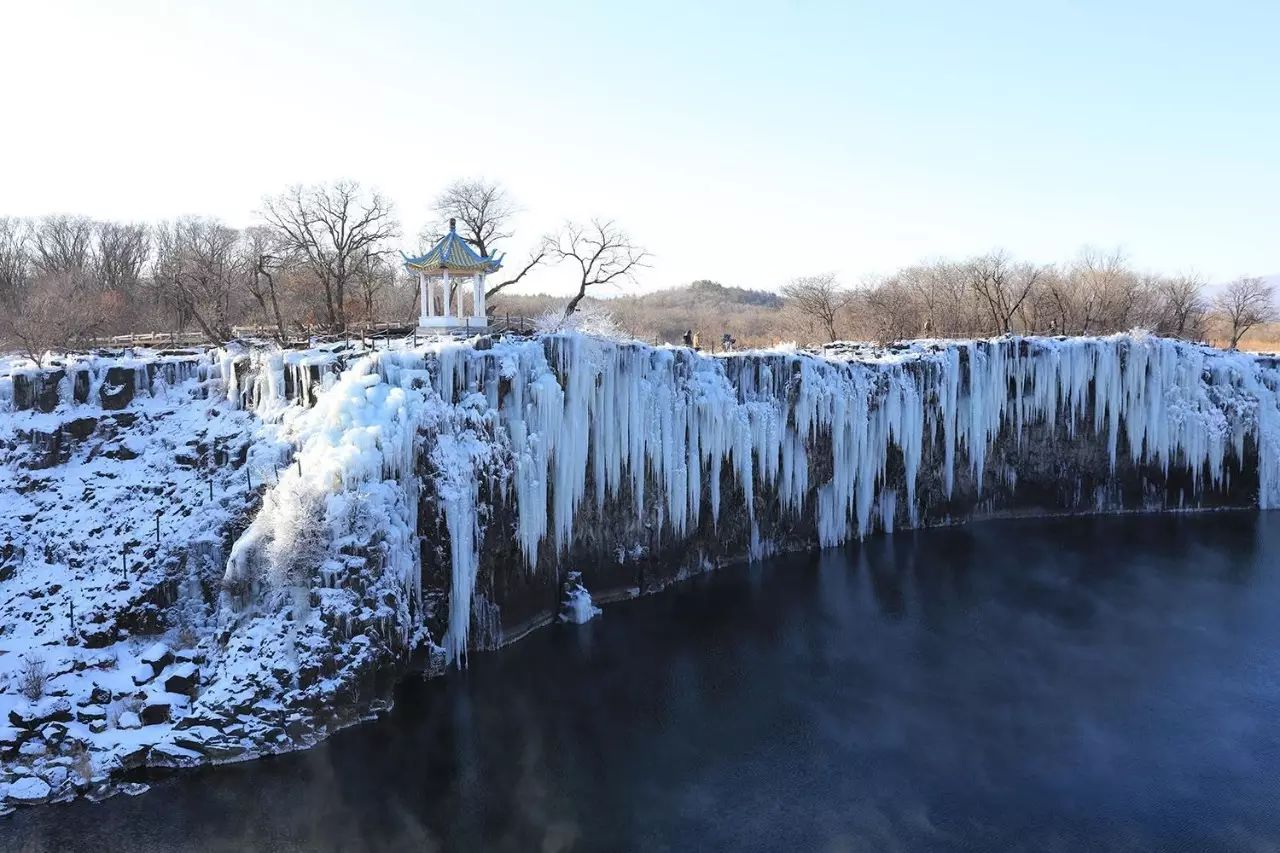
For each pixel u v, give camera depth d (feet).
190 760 70.54
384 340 118.83
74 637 80.23
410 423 84.58
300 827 64.95
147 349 127.24
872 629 103.35
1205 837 64.90
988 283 259.80
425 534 86.48
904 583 118.93
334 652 76.43
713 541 124.16
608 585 110.93
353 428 82.43
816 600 112.57
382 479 81.76
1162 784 71.72
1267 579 119.96
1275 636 100.94
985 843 64.34
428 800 68.64
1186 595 114.11
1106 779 72.54
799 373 126.52
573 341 100.53
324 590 77.15
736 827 66.18
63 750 70.03
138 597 82.53
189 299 166.61
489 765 73.67
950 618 106.73
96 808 66.44
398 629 80.02
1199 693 87.20
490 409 92.79
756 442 123.85
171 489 90.99
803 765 74.74
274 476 87.35
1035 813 68.03
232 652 75.97
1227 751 76.69
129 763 69.67
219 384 100.89
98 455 96.22
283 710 73.97
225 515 86.58
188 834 63.93
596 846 63.72
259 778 70.18
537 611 101.65
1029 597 113.70
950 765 74.74
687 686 88.48
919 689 88.28
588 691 86.99
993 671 92.27
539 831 65.31
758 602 111.86
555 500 100.12
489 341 98.37
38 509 90.89
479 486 90.22
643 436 110.42
